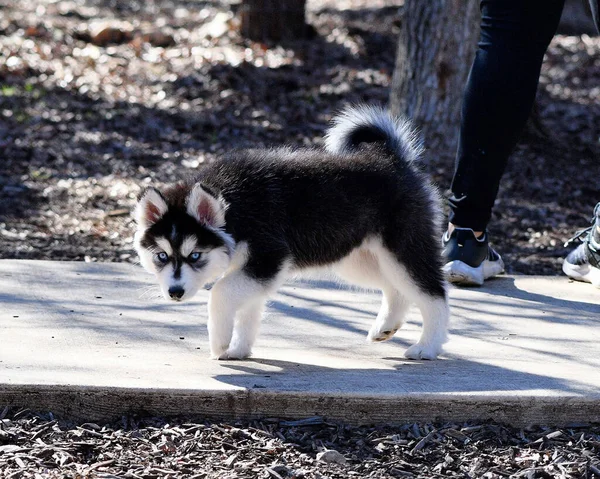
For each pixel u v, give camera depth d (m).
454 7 14.59
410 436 5.21
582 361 6.15
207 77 19.12
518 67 7.36
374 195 6.36
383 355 6.33
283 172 6.27
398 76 15.21
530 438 5.23
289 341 6.59
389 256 6.39
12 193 12.66
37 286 7.61
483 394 5.36
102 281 7.84
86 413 5.27
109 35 22.48
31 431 5.07
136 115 16.86
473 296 7.88
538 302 7.71
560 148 15.77
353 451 5.02
